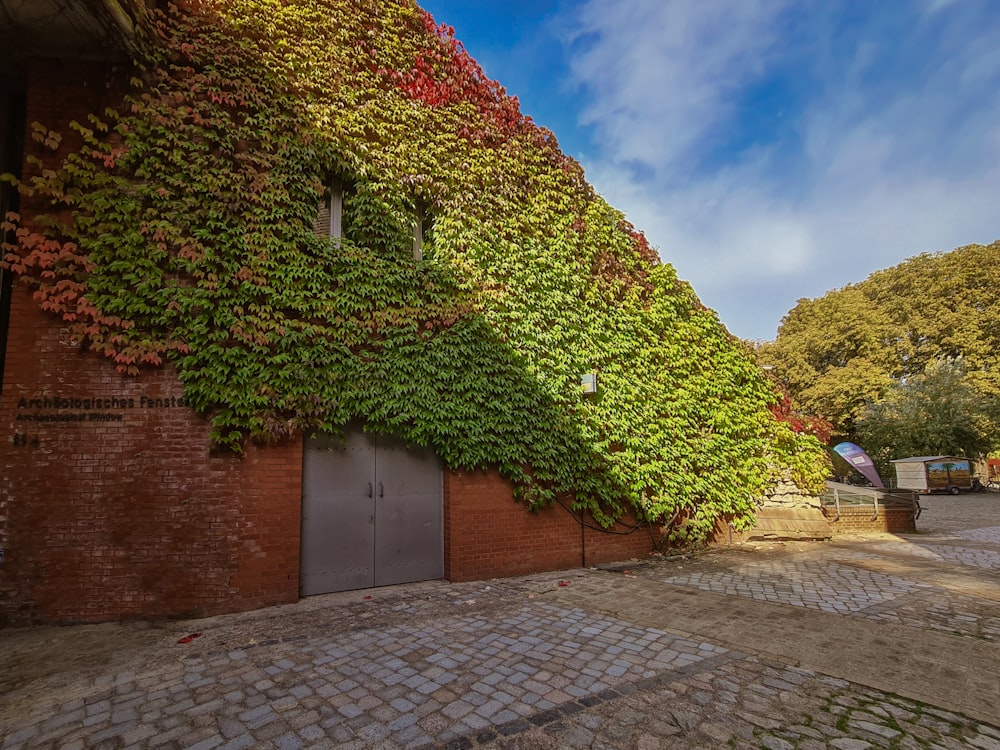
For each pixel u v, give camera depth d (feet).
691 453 30.19
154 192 18.70
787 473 34.94
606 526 26.45
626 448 27.96
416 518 22.43
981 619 16.93
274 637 15.42
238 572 18.06
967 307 108.17
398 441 22.40
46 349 17.53
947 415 95.81
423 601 19.29
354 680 12.37
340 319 20.88
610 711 10.82
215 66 20.57
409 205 24.11
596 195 30.63
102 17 17.12
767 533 32.83
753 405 34.37
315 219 21.59
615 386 28.25
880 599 19.35
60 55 18.78
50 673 12.90
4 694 11.74
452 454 22.39
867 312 114.32
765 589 20.99
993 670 12.85
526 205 27.61
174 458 17.98
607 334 28.50
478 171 25.88
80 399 17.56
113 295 17.89
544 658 13.70
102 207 18.08
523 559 23.99
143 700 11.39
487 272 25.22
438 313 23.13
